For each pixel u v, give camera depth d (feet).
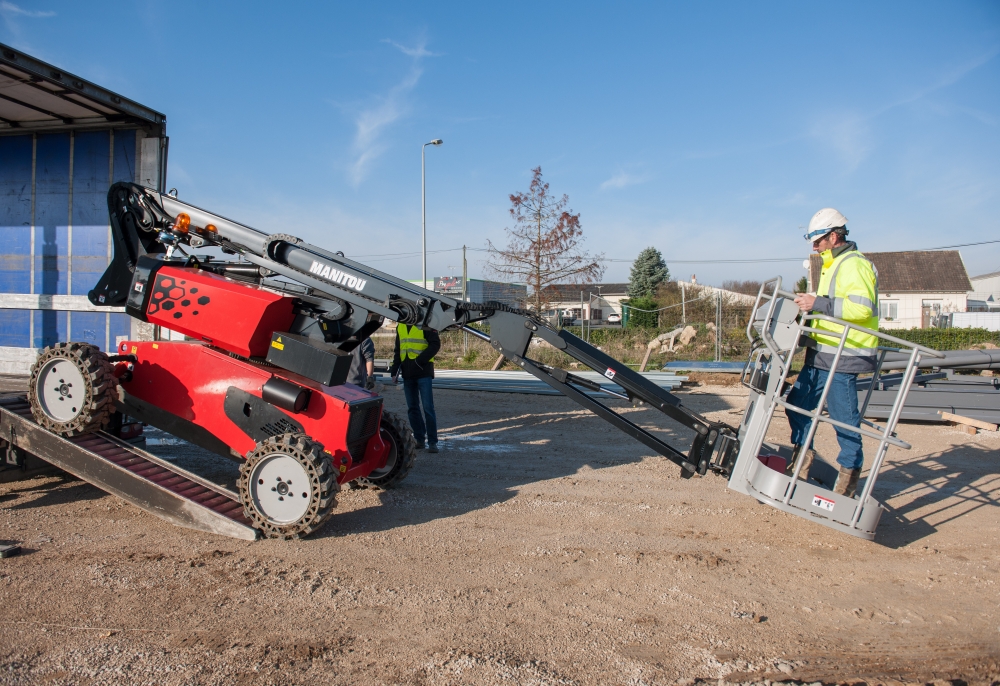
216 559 13.57
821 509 14.24
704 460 16.02
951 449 26.12
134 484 15.40
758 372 15.56
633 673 9.81
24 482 18.76
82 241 30.17
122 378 17.29
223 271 18.49
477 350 62.23
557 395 39.70
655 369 55.88
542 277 64.49
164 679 9.33
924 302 132.46
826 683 9.78
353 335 17.46
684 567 13.96
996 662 10.50
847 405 15.70
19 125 30.07
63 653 9.93
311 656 10.02
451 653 10.16
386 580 12.85
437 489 19.58
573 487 20.06
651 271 183.42
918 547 15.61
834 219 15.96
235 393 16.47
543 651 10.36
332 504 14.69
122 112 27.20
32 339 31.17
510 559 14.14
